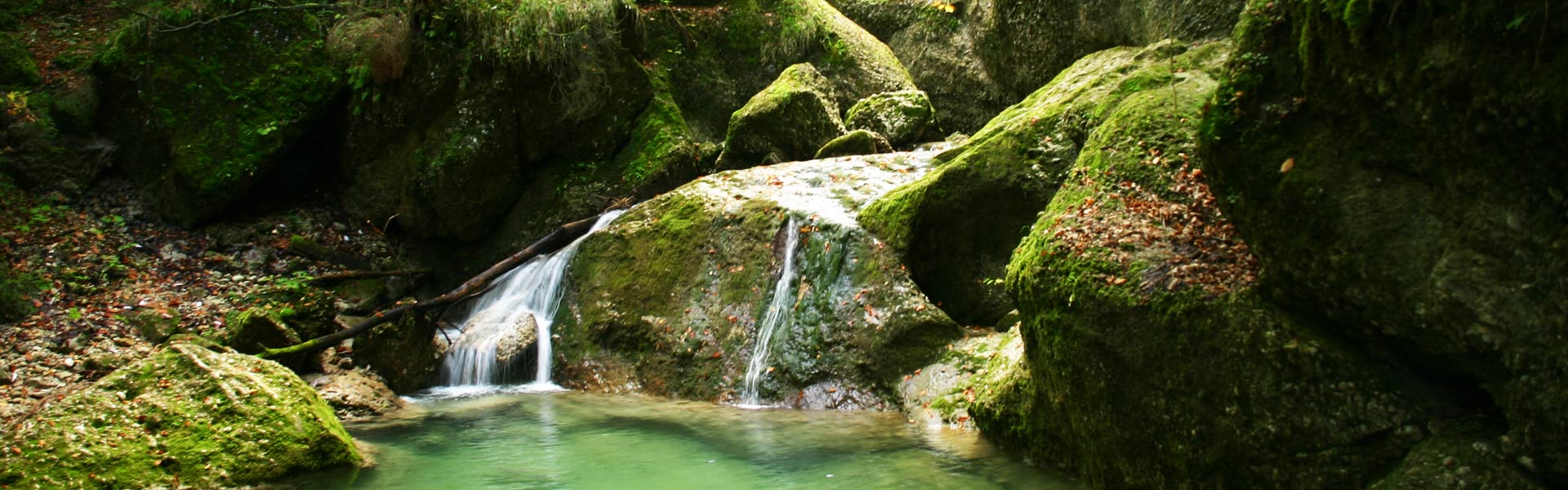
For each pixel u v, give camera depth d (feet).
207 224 33.47
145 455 17.33
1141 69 25.53
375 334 26.96
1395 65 10.46
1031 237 17.49
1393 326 11.39
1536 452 10.25
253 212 34.73
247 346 25.75
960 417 20.53
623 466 18.58
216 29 34.24
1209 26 26.40
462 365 28.19
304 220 34.86
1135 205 17.03
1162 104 20.29
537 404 24.89
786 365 24.25
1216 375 12.87
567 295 29.45
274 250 33.06
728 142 34.58
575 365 27.76
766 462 18.52
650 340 26.84
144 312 27.30
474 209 34.30
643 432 21.36
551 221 34.45
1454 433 11.10
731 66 39.47
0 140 31.89
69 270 29.04
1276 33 11.92
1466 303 10.54
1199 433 13.23
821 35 39.70
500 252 34.60
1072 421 15.81
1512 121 9.65
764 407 23.98
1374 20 10.44
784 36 39.27
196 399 18.65
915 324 23.04
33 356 24.34
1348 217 11.35
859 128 35.12
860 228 25.17
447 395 26.43
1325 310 12.10
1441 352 11.15
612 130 35.50
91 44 36.14
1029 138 24.95
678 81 38.37
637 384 26.53
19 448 16.93
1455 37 9.85
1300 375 12.05
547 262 30.96
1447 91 10.09
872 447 19.30
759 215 27.14
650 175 34.17
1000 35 36.47
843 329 23.93
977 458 18.12
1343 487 11.78
